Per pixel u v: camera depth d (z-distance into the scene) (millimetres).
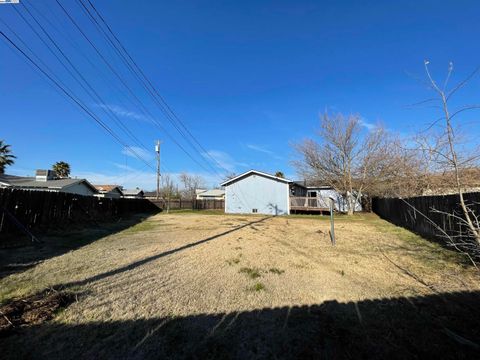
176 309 3652
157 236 9953
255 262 6188
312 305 3842
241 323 3312
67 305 3637
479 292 4277
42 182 22172
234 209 25562
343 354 2721
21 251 6781
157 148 29203
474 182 6789
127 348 2748
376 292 4328
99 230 11320
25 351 2631
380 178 21734
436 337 3018
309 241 9195
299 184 30734
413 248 7781
